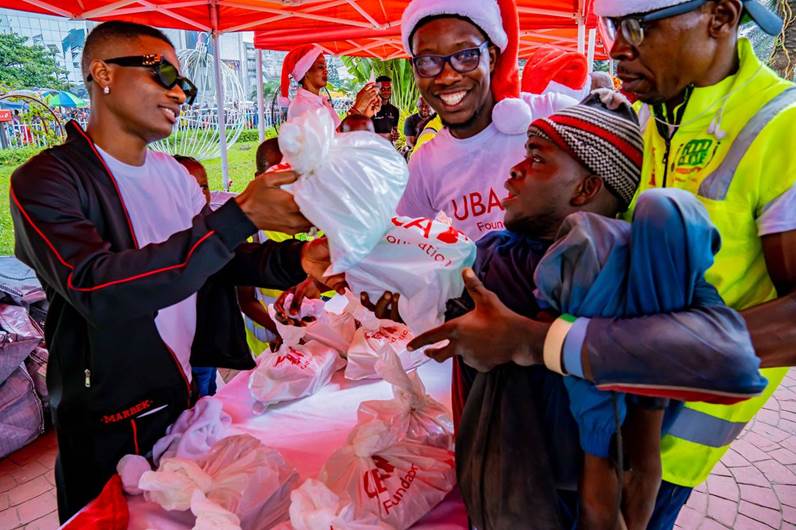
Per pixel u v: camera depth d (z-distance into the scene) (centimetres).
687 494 112
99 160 130
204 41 920
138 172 141
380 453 118
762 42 370
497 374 88
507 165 161
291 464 131
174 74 133
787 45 355
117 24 130
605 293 72
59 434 139
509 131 156
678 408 90
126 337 131
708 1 87
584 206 86
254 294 189
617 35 95
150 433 141
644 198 69
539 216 88
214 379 214
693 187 99
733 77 95
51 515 246
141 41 129
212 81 891
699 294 71
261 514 109
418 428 128
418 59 147
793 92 90
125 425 137
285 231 97
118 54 127
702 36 89
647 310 70
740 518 250
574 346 70
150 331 135
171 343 145
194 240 96
